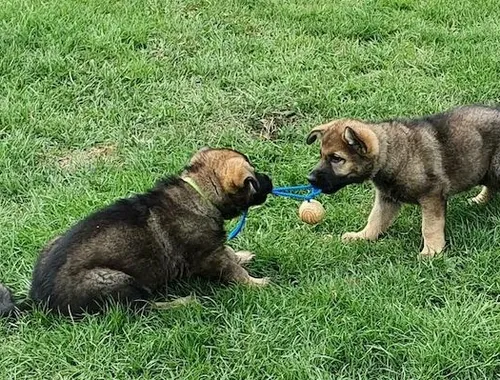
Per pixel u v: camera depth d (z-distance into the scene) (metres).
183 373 1.59
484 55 2.77
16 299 1.83
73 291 1.70
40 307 1.72
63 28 2.86
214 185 1.82
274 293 1.78
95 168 2.36
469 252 1.92
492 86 2.63
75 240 1.73
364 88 2.66
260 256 1.95
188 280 1.86
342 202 2.18
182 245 1.80
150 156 2.38
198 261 1.82
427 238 1.95
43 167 2.38
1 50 2.77
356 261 1.93
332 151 1.93
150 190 1.85
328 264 1.92
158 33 2.94
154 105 2.59
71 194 2.21
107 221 1.76
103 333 1.67
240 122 2.55
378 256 1.93
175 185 1.84
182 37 2.92
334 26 2.99
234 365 1.59
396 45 2.91
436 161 1.95
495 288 1.80
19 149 2.39
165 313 1.74
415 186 1.94
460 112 2.05
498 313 1.71
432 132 1.99
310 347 1.62
